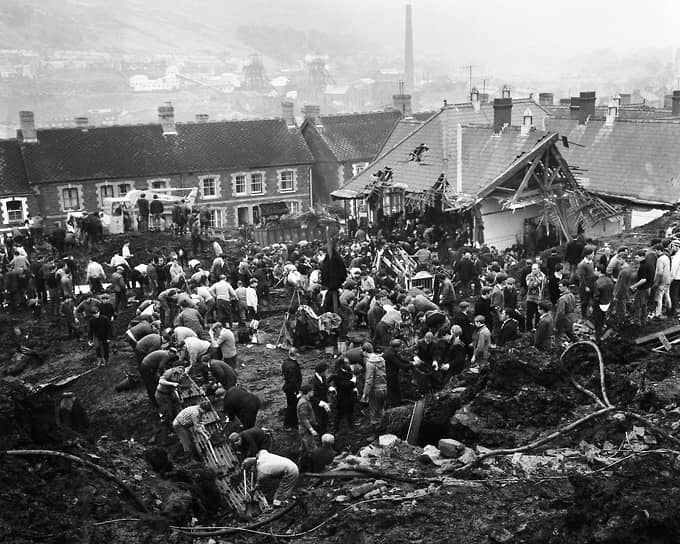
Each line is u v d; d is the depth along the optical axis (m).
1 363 24.25
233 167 60.69
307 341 22.27
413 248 30.77
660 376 15.11
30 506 12.17
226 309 23.55
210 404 16.95
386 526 11.34
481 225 36.66
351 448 15.33
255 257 28.75
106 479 13.52
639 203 40.81
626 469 11.56
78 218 36.59
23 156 56.03
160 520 12.39
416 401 16.69
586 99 47.69
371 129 67.31
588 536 10.38
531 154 36.97
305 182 63.34
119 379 21.23
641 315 19.58
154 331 19.92
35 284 29.28
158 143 60.12
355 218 41.97
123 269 29.64
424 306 21.50
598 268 22.75
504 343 18.94
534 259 29.92
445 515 11.39
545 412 14.32
